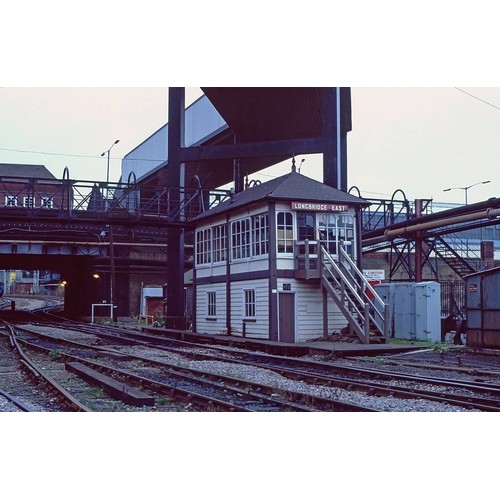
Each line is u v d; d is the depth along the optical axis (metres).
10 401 12.23
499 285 22.50
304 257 26.55
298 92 36.75
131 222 35.00
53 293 133.00
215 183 58.44
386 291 29.61
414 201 41.59
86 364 18.72
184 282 40.47
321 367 18.39
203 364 19.19
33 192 34.28
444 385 14.66
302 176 28.72
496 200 29.61
